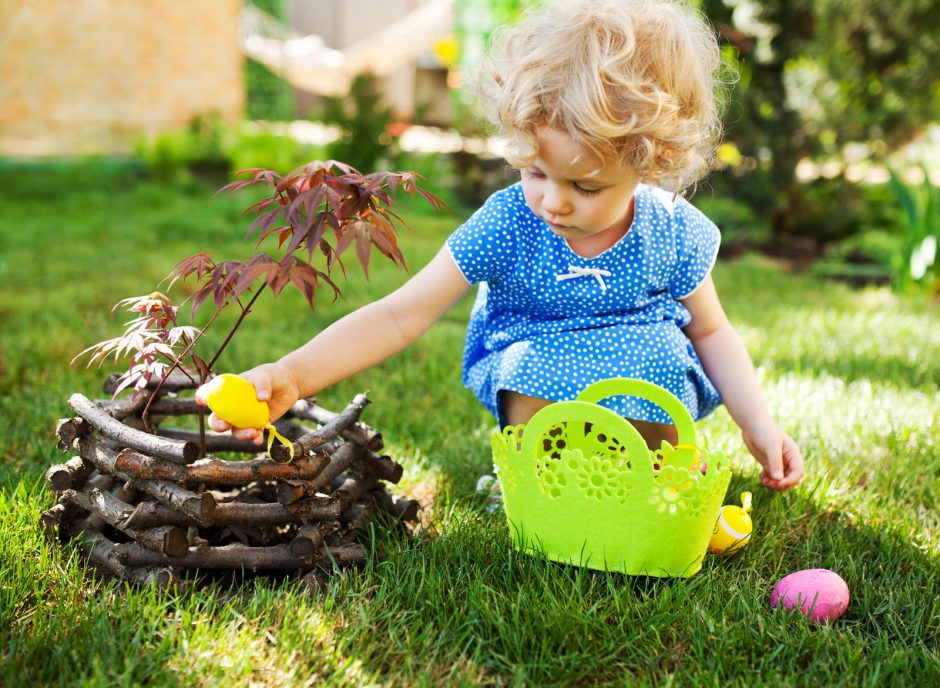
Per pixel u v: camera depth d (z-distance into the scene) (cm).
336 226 150
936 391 294
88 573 170
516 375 185
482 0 988
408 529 192
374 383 292
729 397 200
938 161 957
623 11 157
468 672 142
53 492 179
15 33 943
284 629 148
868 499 210
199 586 169
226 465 159
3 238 575
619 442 165
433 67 1531
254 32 1211
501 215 185
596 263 184
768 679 142
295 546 168
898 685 142
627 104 149
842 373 310
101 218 674
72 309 386
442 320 396
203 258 163
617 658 149
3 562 165
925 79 612
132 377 160
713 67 178
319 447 172
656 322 191
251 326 368
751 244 655
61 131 973
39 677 136
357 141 818
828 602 161
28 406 256
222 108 1030
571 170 152
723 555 182
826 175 710
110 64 977
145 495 181
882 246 632
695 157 170
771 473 191
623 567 166
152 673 137
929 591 170
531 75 151
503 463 173
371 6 1652
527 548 173
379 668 144
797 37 615
